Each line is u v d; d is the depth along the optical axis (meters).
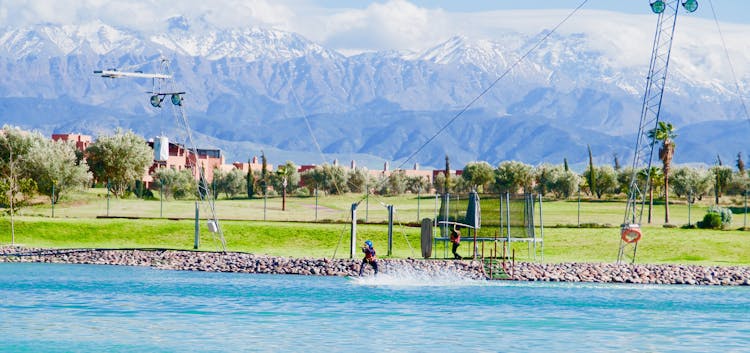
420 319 90.12
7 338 76.62
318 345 75.25
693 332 84.50
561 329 85.25
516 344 77.12
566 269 139.00
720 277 135.75
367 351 73.06
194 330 81.56
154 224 193.00
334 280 126.75
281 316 90.50
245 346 74.50
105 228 189.62
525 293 113.81
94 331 80.44
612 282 131.00
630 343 78.50
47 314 89.88
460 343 77.19
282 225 193.00
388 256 158.25
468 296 109.69
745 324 89.62
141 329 81.75
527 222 151.62
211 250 167.88
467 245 175.75
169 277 127.44
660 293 116.25
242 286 116.75
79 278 124.31
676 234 190.75
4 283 116.62
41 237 184.25
